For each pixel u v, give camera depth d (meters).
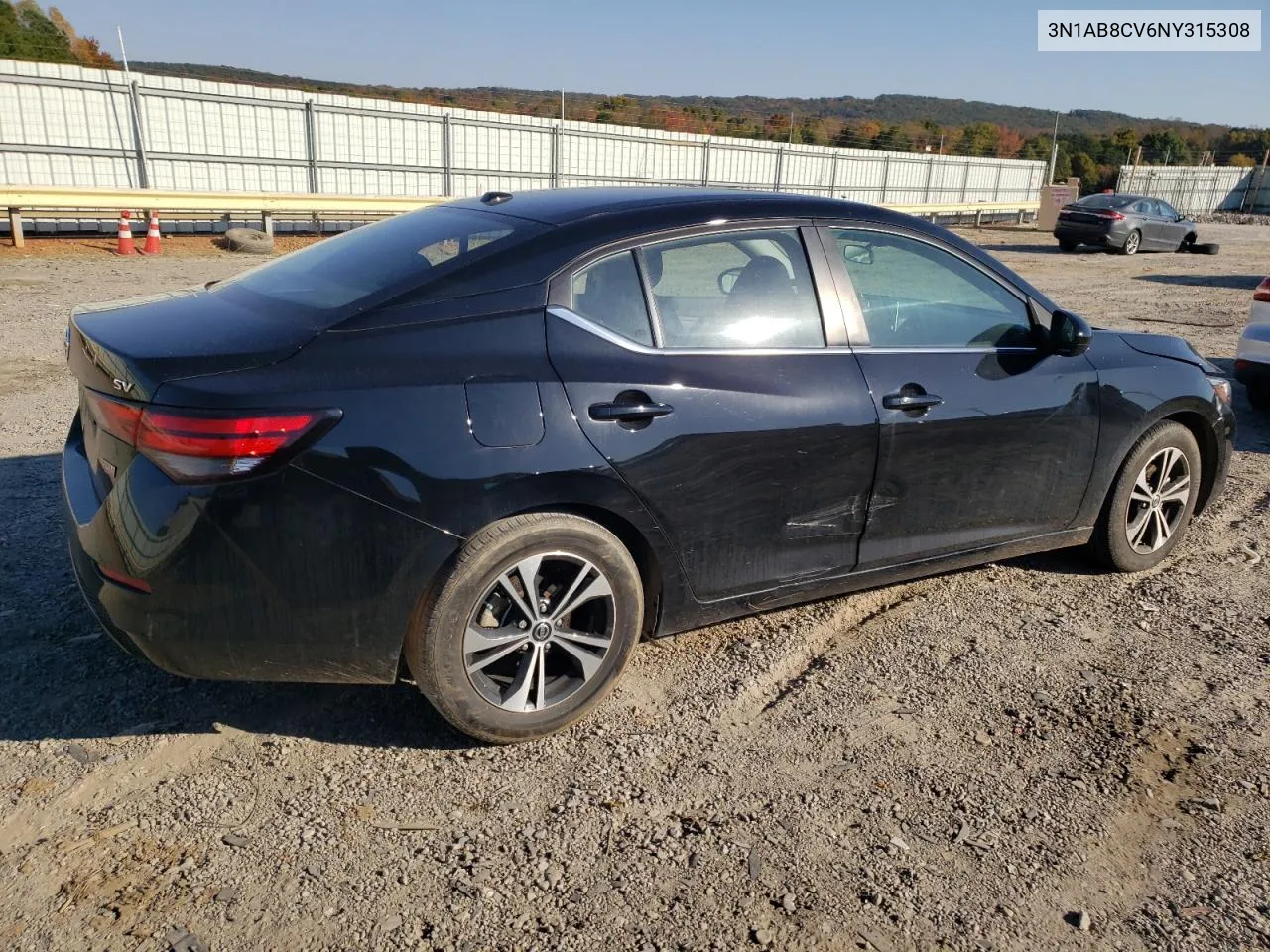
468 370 2.72
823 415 3.26
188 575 2.55
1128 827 2.71
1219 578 4.43
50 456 5.36
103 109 17.84
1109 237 23.88
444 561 2.72
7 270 12.73
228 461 2.47
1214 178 50.00
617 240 3.05
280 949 2.20
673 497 3.03
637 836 2.61
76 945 2.18
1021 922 2.36
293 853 2.50
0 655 3.31
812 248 3.39
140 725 3.00
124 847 2.49
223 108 19.28
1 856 2.43
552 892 2.40
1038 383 3.79
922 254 3.64
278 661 2.70
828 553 3.46
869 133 43.81
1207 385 4.39
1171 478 4.44
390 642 2.74
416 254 3.04
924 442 3.50
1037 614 4.01
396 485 2.61
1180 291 16.12
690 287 3.14
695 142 27.02
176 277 13.04
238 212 18.44
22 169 17.16
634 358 2.98
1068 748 3.08
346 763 2.88
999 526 3.88
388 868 2.46
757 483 3.18
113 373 2.63
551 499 2.82
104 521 2.64
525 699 2.95
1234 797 2.85
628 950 2.23
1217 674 3.56
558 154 24.38
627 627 3.09
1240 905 2.44
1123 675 3.53
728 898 2.40
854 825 2.68
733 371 3.13
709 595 3.27
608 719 3.16
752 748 3.03
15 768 2.77
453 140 22.56
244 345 2.63
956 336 3.67
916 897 2.42
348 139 21.06
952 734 3.14
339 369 2.61
